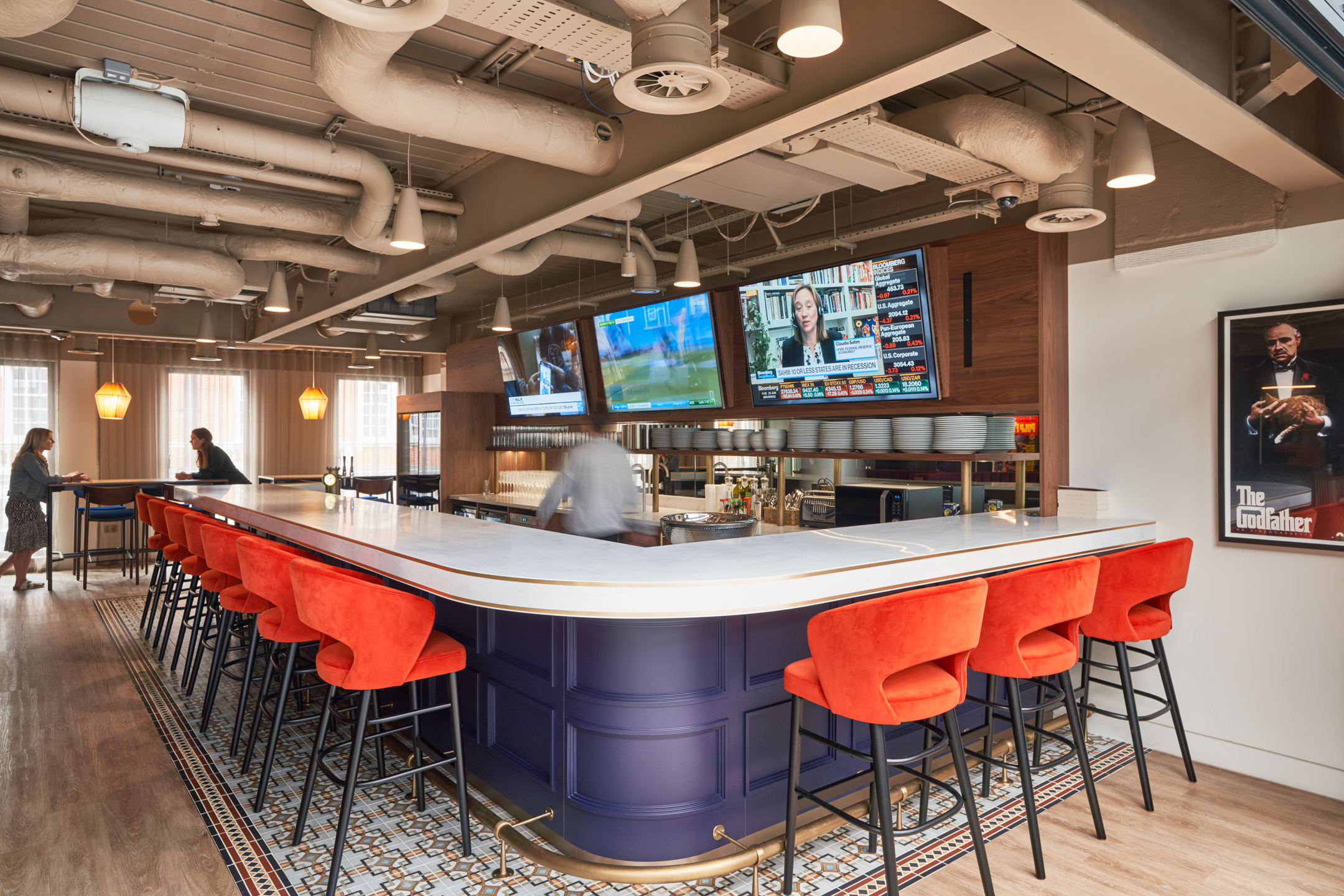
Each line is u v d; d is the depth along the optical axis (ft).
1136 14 7.38
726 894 8.79
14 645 19.42
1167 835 10.20
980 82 12.25
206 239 19.79
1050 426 13.85
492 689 10.69
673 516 16.60
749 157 11.55
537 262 18.42
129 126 11.42
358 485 29.96
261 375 36.29
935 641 7.68
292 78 12.69
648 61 7.41
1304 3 5.82
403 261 19.29
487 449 29.53
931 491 16.24
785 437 17.79
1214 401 12.48
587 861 8.87
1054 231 11.50
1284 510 11.71
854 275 15.56
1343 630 11.33
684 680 8.99
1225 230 12.12
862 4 8.77
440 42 11.62
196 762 12.24
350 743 10.14
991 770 11.80
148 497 19.97
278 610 11.14
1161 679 12.99
